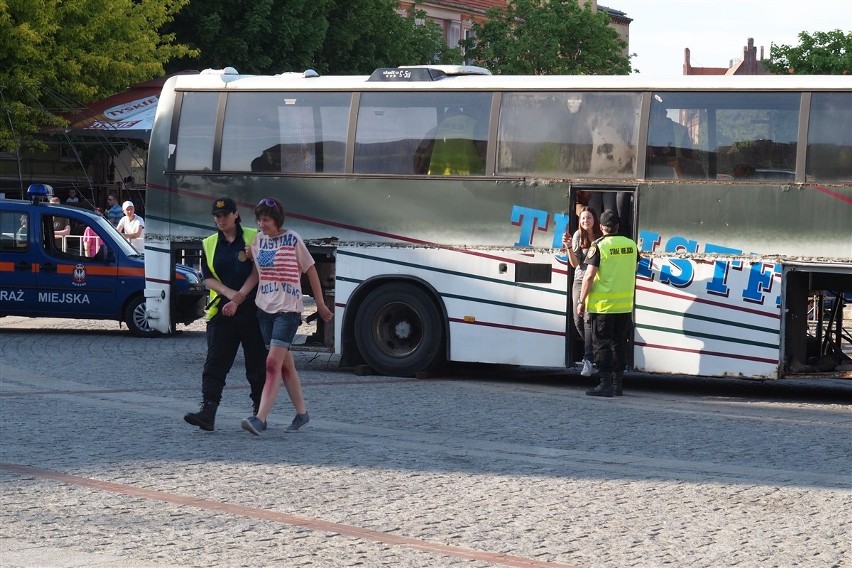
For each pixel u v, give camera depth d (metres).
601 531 8.85
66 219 24.75
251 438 12.55
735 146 16.92
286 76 19.31
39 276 24.61
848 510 9.66
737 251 16.88
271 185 19.22
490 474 10.91
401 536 8.59
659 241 17.23
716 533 8.84
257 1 44.22
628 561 8.03
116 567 7.61
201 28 43.53
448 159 18.33
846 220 16.44
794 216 16.62
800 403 16.78
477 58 61.53
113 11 37.72
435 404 15.55
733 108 16.95
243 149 19.38
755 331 16.80
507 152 18.05
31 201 24.84
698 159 17.09
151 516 9.05
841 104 16.50
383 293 18.64
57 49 36.66
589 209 17.48
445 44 55.34
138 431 12.85
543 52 59.84
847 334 17.27
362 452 11.88
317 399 15.80
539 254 17.84
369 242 18.72
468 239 18.20
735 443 12.92
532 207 17.89
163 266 19.84
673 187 17.16
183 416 13.88
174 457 11.41
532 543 8.46
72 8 36.91
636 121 17.39
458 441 12.70
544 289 17.83
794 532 8.89
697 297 17.03
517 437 13.04
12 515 9.02
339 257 18.84
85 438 12.37
